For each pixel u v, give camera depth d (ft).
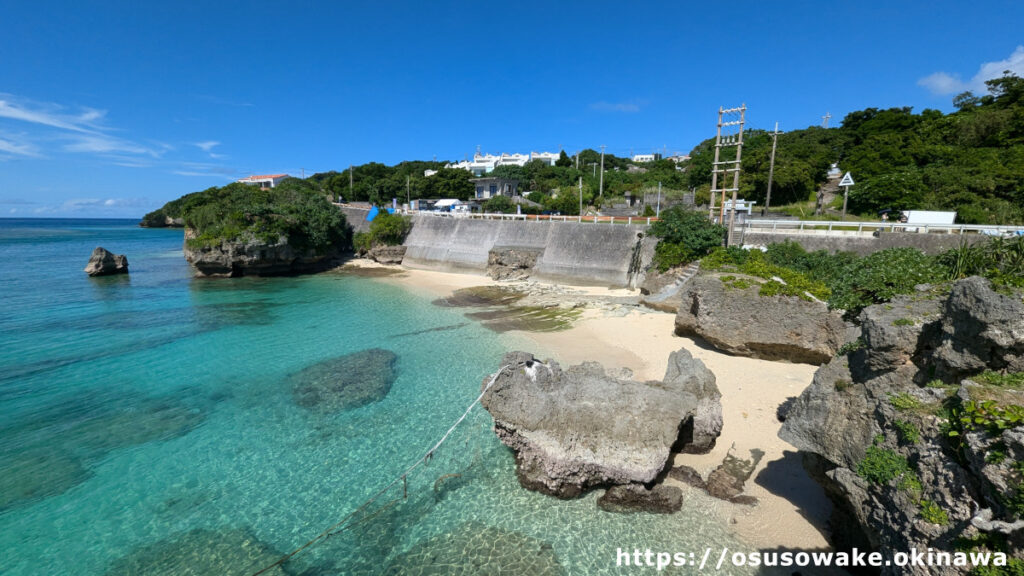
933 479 20.54
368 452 45.16
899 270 47.57
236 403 55.72
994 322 21.80
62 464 43.65
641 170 309.83
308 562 32.71
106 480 41.37
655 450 35.32
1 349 75.00
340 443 46.80
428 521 35.94
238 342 78.79
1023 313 20.93
